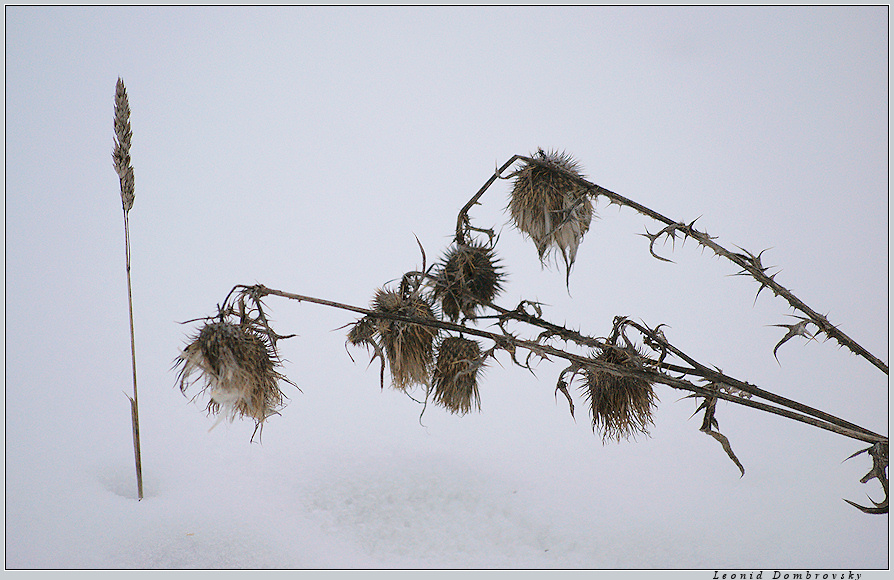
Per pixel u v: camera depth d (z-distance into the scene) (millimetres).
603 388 1028
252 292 1015
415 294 1043
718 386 1021
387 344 1034
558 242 1049
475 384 1056
